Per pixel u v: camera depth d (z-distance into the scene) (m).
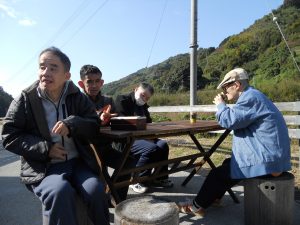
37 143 2.51
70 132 2.60
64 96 2.81
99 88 4.09
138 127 3.15
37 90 2.70
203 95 19.61
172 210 2.26
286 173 3.25
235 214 3.71
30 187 2.60
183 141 8.78
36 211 3.82
